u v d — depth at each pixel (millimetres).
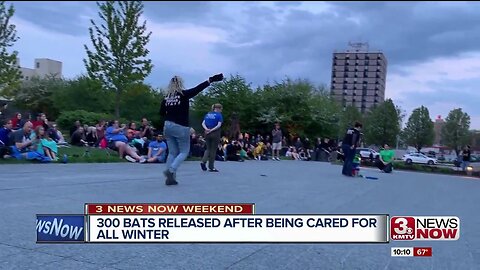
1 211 4699
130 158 12656
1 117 16375
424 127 74500
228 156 16875
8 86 26312
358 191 8344
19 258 3295
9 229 4020
